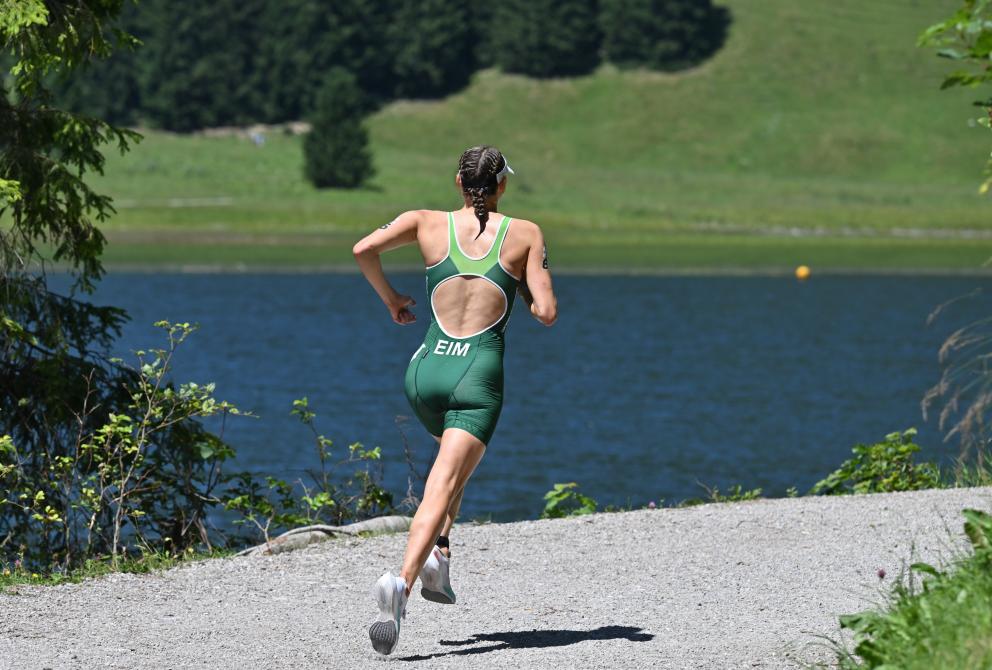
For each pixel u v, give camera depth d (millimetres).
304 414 27609
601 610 16547
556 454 52750
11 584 18203
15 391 26625
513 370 82750
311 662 14164
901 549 19391
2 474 24047
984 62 10914
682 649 14430
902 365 84312
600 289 144750
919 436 54344
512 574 18672
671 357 89812
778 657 13945
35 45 26078
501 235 14625
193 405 26078
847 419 62312
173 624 15898
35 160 26781
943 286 150375
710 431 59062
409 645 14953
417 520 14094
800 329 107438
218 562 19734
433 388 14484
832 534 20516
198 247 189750
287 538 21688
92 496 24297
